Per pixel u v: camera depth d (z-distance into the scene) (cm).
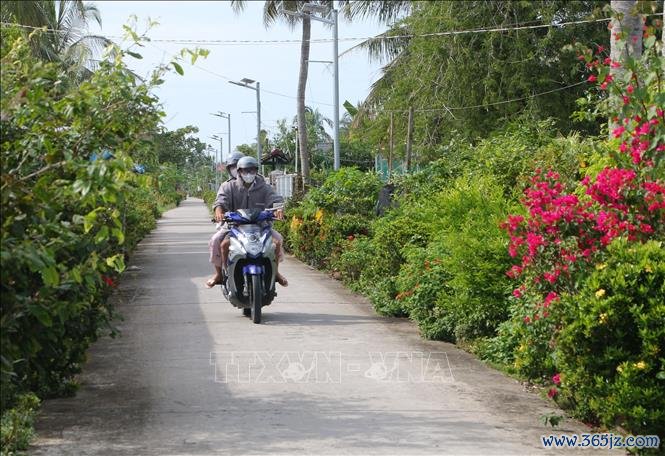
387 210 1883
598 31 3016
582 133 3028
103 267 656
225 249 1392
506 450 735
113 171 592
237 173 1419
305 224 2433
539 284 870
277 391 925
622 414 757
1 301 586
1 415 721
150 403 875
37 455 708
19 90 612
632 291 761
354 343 1197
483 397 910
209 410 848
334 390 930
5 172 594
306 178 3556
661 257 776
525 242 890
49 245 590
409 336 1260
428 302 1270
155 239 3597
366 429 788
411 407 866
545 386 952
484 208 1291
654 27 942
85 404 870
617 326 761
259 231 1372
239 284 1377
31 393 821
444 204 1365
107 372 1012
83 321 830
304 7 3012
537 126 2017
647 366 737
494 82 3002
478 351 1123
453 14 3116
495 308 1145
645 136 852
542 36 3091
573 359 789
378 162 4122
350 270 1869
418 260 1349
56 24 3466
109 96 728
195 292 1758
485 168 1650
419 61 3253
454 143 2036
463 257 1158
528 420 828
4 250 539
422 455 716
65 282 620
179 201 9625
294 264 2452
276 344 1180
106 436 762
